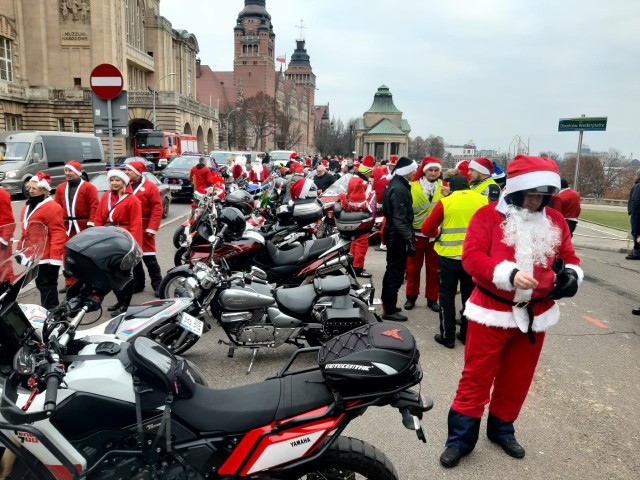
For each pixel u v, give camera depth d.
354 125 122.69
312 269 6.55
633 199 11.40
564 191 8.43
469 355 3.59
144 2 64.75
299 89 160.00
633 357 5.62
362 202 9.30
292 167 17.48
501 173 8.92
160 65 67.50
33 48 47.47
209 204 7.27
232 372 5.08
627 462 3.66
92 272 2.58
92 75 8.22
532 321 3.39
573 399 4.61
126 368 2.51
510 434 3.80
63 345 2.47
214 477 2.49
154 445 2.43
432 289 7.25
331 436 2.47
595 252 12.58
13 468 2.56
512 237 3.32
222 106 111.38
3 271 2.57
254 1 121.06
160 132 39.62
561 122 14.10
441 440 3.93
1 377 2.49
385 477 2.62
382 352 2.49
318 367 2.55
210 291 5.15
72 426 2.42
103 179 13.30
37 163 22.06
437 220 5.66
